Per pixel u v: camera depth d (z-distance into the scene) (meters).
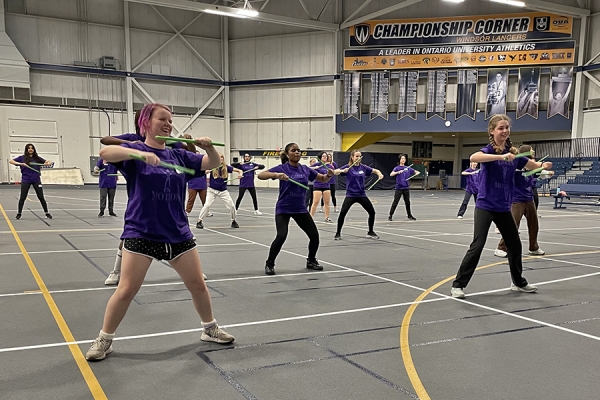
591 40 22.50
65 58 24.09
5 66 22.55
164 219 2.93
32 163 10.54
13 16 22.97
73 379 2.73
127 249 2.91
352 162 8.40
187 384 2.69
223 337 3.31
